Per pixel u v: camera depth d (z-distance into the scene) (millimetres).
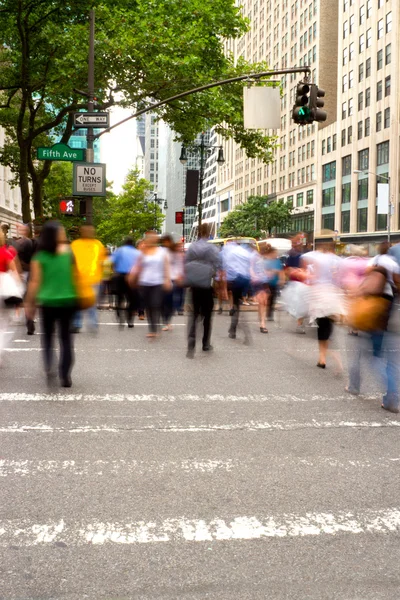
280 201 78562
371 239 61188
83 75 22109
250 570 3230
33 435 5520
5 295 8719
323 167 74188
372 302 6668
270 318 15695
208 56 24844
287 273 14117
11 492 4230
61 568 3225
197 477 4566
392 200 57844
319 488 4395
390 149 58250
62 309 7199
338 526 3783
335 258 8984
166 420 6082
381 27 59531
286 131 87000
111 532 3646
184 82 22938
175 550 3439
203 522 3801
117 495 4207
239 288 12148
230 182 120875
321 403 6906
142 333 12586
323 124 75062
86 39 21500
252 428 5855
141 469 4711
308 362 9539
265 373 8602
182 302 16531
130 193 64375
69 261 7125
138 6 22625
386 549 3494
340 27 68750
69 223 50156
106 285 17938
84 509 3971
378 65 60438
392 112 57719
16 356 9508
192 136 27688
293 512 3979
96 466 4762
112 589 3027
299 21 81562
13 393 7113
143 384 7727
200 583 3094
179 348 10672
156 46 21484
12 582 3080
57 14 24078
